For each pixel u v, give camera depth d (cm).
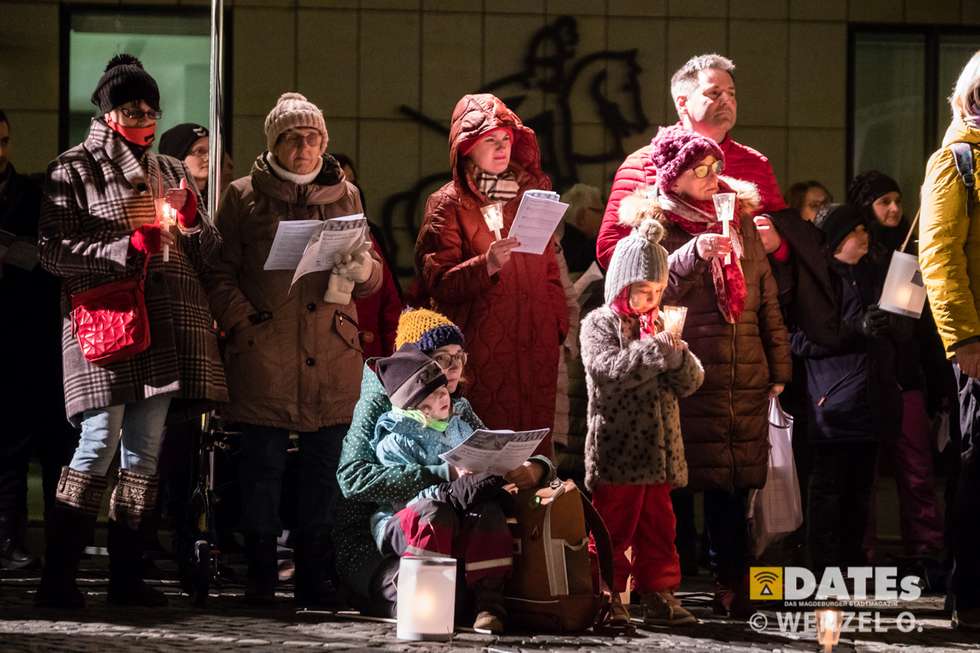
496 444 959
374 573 1031
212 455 1170
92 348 1034
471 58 2055
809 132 2098
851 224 1341
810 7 2092
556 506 1002
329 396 1116
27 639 898
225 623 1000
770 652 940
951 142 1059
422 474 1005
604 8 2066
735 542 1131
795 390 1332
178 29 2041
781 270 1260
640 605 1194
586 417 1235
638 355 1033
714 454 1110
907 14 2108
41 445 1311
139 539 1095
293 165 1130
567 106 2062
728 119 1245
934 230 1048
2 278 1289
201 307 1077
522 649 916
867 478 1327
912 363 1414
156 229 1029
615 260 1064
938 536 1422
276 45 2036
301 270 1079
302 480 1132
